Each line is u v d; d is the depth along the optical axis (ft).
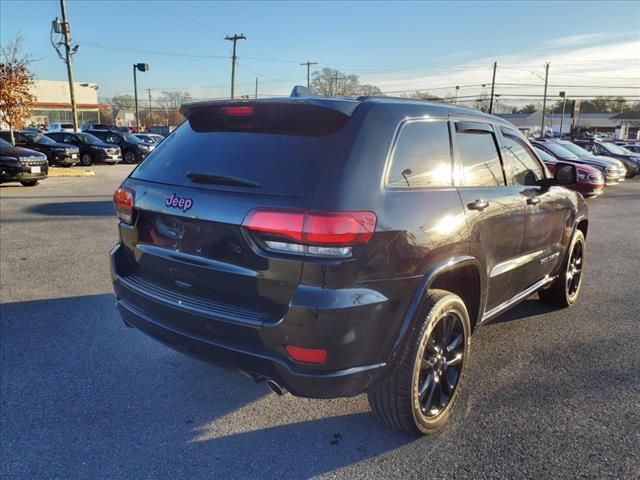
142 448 9.38
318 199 7.79
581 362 13.06
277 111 9.08
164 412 10.56
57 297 17.15
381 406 9.41
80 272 20.07
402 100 9.95
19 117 68.44
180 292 9.34
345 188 7.92
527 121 338.75
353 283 7.86
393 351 8.63
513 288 12.96
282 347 7.99
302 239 7.68
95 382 11.66
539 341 14.38
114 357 12.89
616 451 9.37
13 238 26.22
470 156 11.05
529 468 8.89
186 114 10.53
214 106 9.66
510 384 11.88
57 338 13.92
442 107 10.64
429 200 9.20
